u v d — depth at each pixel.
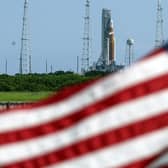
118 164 17.50
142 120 17.55
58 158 17.89
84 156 17.73
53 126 18.00
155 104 17.53
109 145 17.66
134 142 17.50
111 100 17.73
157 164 17.45
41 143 17.98
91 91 17.81
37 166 17.95
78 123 17.84
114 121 17.64
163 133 17.44
